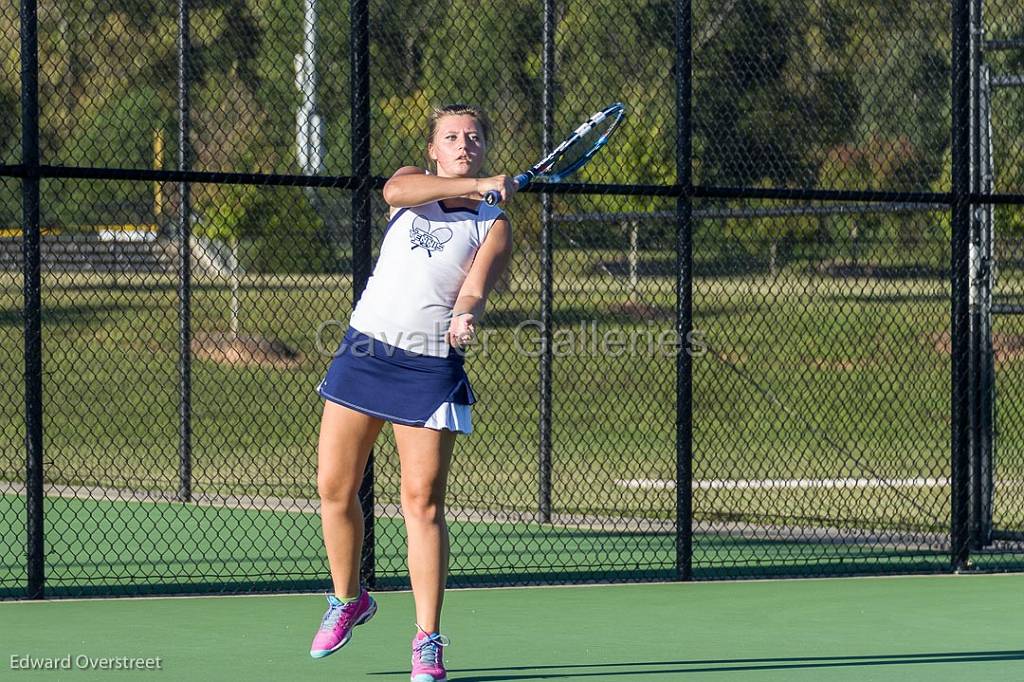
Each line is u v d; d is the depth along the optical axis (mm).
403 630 20562
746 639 20219
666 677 18016
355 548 17719
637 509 32688
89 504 32219
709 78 35844
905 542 28594
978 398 26578
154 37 37250
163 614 21391
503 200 16766
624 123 37000
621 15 37000
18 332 36250
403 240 17141
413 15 36781
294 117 39656
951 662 18859
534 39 36594
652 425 42781
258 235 42438
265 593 22969
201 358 44531
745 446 40344
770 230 40031
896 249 38125
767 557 26906
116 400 45125
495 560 26109
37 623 20703
